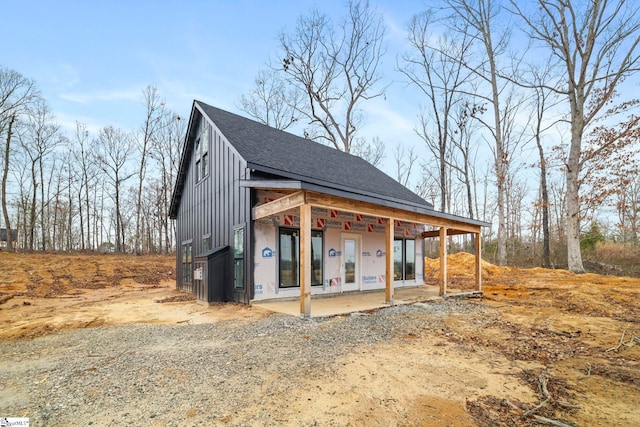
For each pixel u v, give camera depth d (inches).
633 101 625.9
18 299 403.5
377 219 475.8
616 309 316.5
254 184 283.6
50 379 151.1
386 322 258.1
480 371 159.0
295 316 269.7
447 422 113.3
